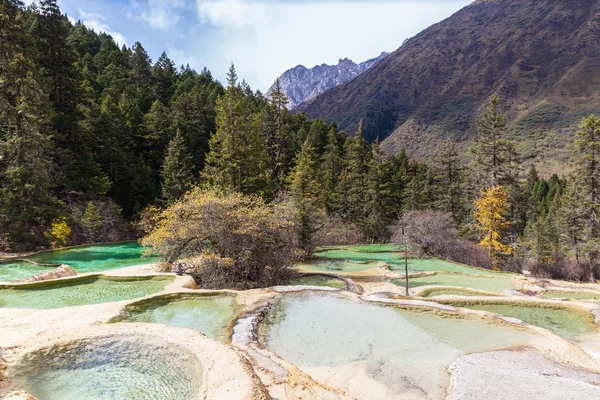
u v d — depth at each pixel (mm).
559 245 35094
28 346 7852
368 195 43469
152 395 6367
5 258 21891
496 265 30812
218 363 6902
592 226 29453
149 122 46969
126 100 50000
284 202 27344
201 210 17781
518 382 7531
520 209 42875
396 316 11844
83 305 12156
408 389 7297
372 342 9703
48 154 30641
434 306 12484
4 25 26547
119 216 35500
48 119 28766
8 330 9062
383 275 21484
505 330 10742
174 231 18000
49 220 26516
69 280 15305
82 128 35094
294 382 7082
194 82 71688
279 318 11461
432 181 49062
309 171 38156
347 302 13211
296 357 8750
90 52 65562
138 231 35906
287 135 54219
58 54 34938
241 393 5824
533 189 63875
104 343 8039
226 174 33562
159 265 18297
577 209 30406
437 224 31188
